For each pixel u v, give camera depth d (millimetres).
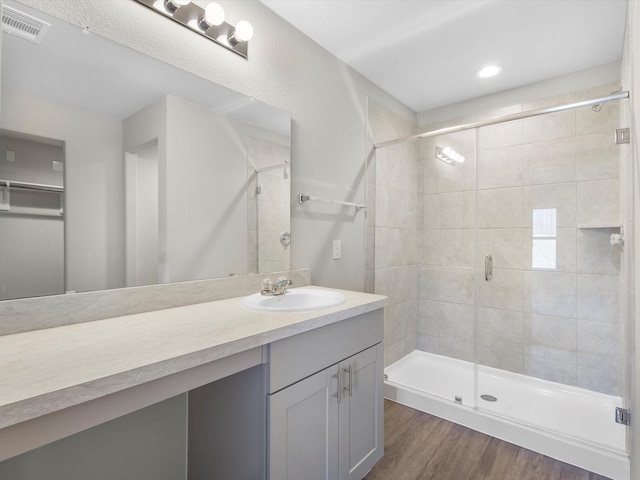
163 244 1345
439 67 2340
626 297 1772
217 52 1536
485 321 2531
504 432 1857
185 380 845
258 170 1703
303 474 1148
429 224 2725
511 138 2404
